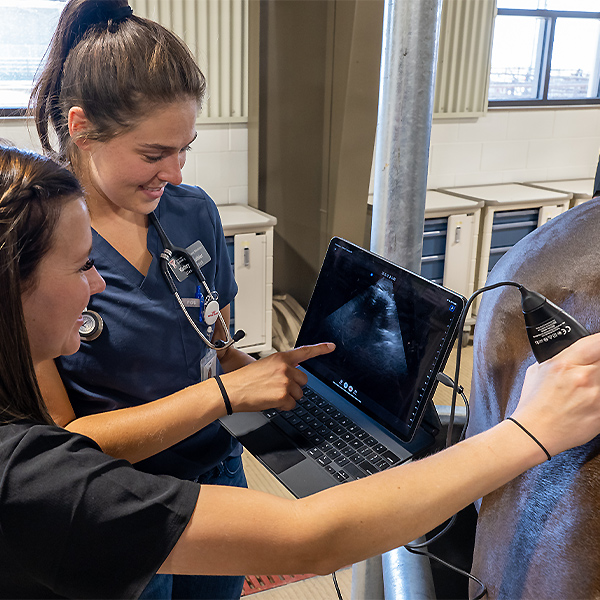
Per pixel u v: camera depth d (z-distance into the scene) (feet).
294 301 10.45
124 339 2.94
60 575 1.72
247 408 2.75
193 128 2.67
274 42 9.49
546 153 12.78
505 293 2.23
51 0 8.77
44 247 1.79
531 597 1.77
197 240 3.32
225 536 1.77
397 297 2.80
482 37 11.24
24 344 1.77
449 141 11.83
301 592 5.47
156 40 2.48
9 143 2.04
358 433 2.74
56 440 1.81
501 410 2.21
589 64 12.85
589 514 1.59
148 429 2.60
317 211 9.95
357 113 9.05
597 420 1.74
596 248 1.91
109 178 2.68
